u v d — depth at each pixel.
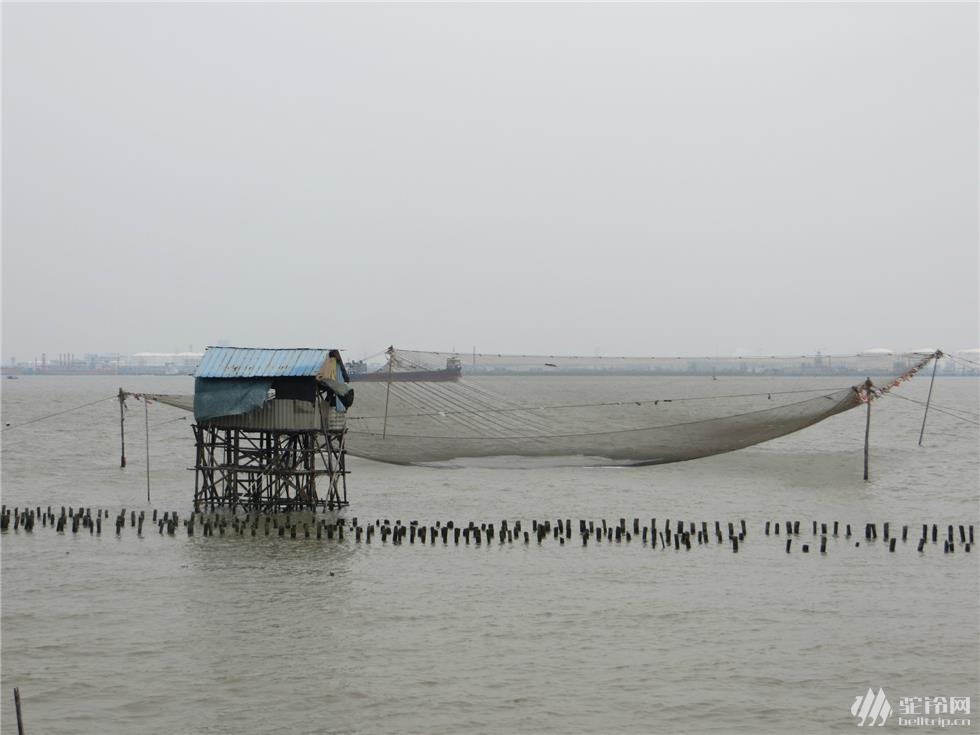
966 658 31.72
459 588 39.12
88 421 118.75
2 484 66.19
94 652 31.78
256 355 52.44
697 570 42.19
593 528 49.38
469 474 70.75
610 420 60.50
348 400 53.88
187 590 38.66
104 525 50.91
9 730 26.27
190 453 83.88
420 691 28.81
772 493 63.12
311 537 47.91
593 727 26.58
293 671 30.27
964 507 58.12
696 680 29.78
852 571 42.00
